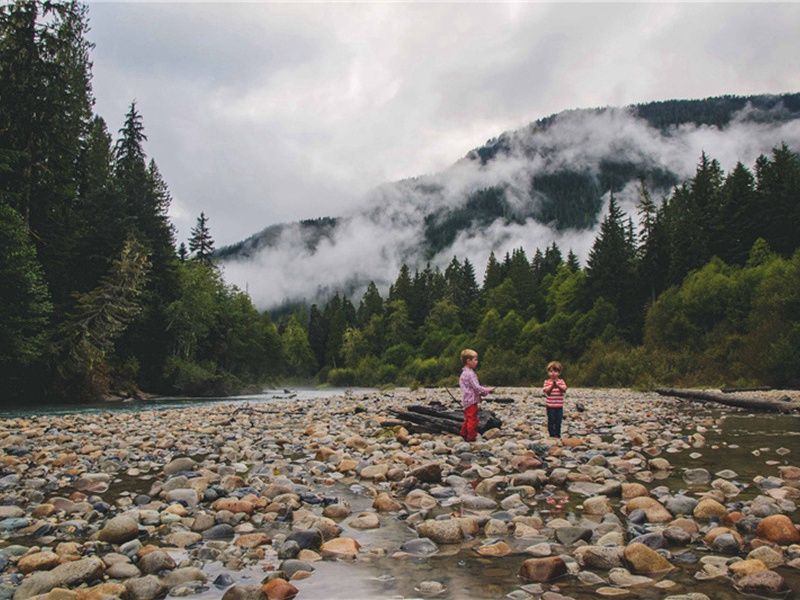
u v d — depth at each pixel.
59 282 34.09
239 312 68.88
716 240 56.56
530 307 86.31
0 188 27.23
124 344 40.31
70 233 34.66
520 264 95.69
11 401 29.16
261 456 7.88
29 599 2.61
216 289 61.47
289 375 105.69
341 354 107.94
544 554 3.29
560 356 57.16
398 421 10.73
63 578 2.93
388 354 94.56
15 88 28.31
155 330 43.78
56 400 30.48
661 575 2.85
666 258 58.50
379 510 4.60
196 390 44.28
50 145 30.56
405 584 2.79
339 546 3.44
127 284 34.69
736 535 3.40
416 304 113.00
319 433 10.15
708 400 20.91
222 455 8.07
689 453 7.39
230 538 3.85
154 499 5.21
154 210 49.06
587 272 65.25
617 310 57.66
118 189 41.25
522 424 11.15
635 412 15.45
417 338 103.62
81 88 39.25
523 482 5.43
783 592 2.53
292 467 6.64
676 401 21.70
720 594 2.55
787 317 29.41
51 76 29.69
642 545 3.07
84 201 39.25
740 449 7.68
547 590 2.65
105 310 32.62
